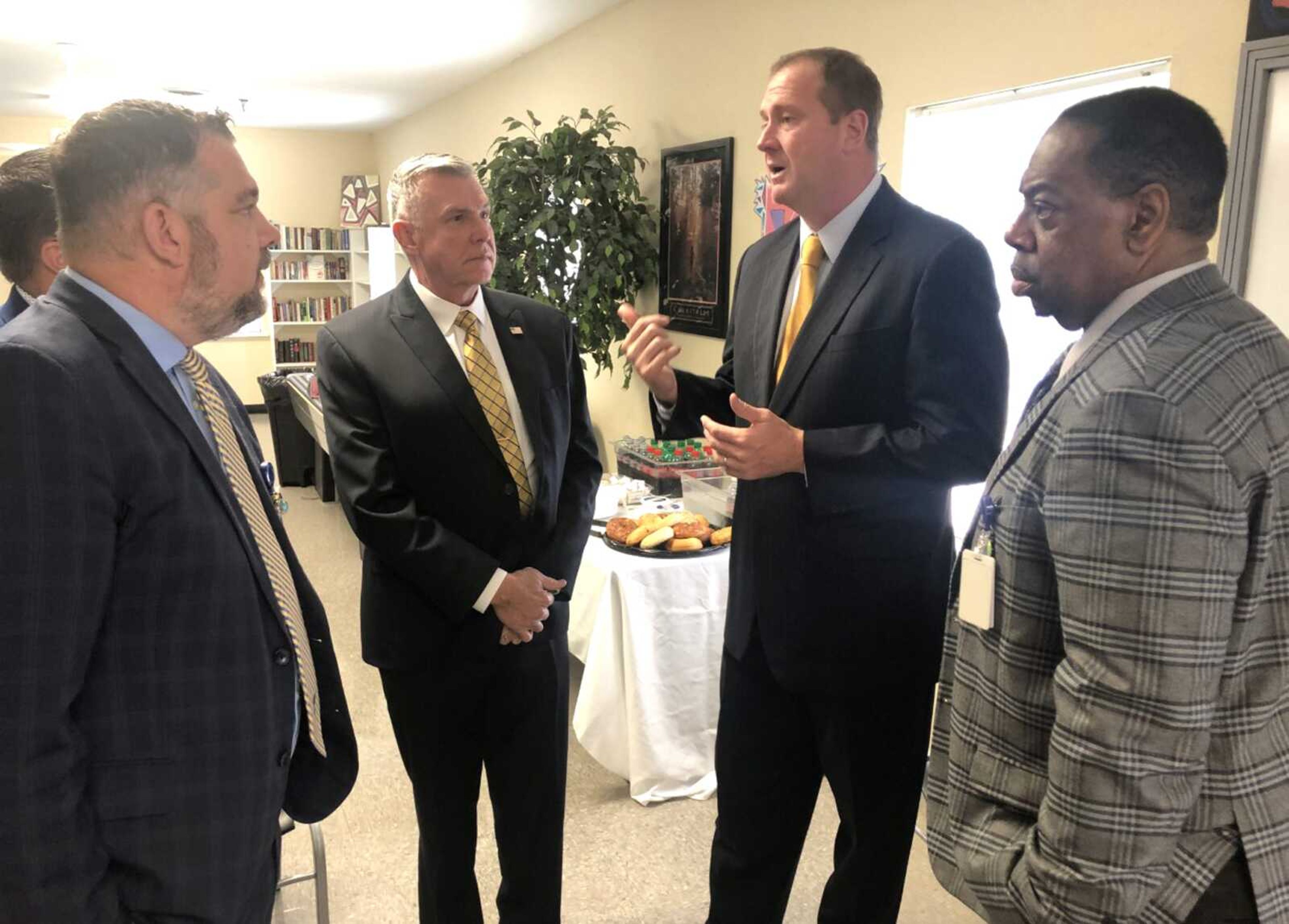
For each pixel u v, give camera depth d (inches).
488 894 88.3
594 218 158.1
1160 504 32.6
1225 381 33.7
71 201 39.4
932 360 56.2
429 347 68.6
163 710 39.1
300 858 94.7
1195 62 75.0
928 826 46.8
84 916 37.0
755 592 64.2
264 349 380.8
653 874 91.2
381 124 354.9
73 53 212.5
